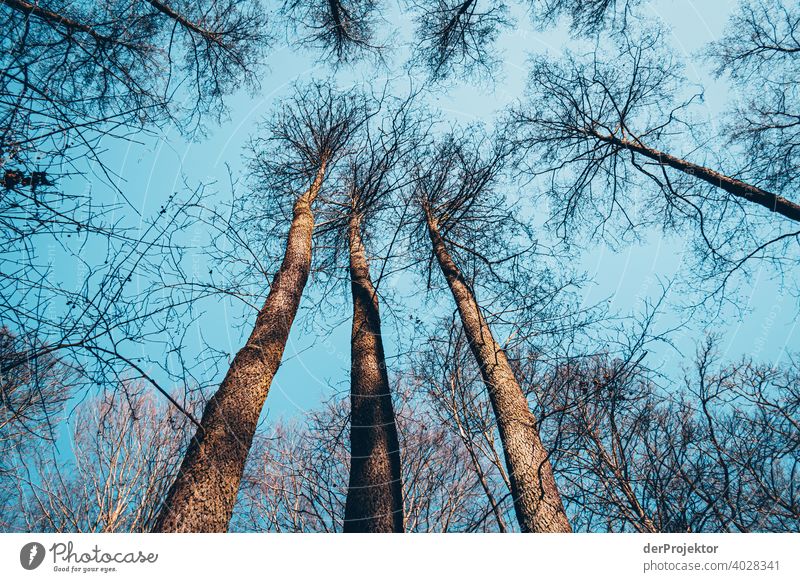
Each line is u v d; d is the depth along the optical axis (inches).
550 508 139.7
